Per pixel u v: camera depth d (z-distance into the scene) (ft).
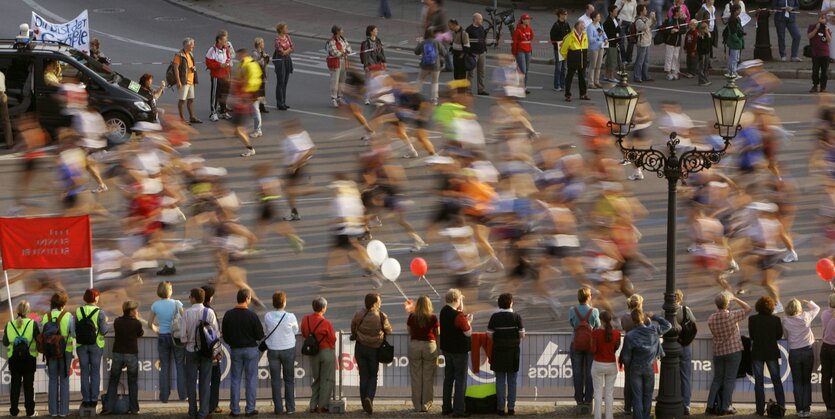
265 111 359.05
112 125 328.70
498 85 369.50
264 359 196.54
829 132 271.08
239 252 243.81
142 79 338.75
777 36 413.80
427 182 300.81
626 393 191.52
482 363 193.57
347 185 250.57
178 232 263.70
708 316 228.43
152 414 192.54
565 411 193.77
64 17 460.55
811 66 389.60
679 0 381.60
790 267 249.75
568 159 254.47
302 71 400.47
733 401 197.77
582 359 192.44
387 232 270.67
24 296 234.58
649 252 258.57
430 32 353.92
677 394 188.75
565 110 355.36
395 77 319.47
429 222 271.28
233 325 189.26
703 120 338.13
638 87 376.48
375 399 198.29
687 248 259.19
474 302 235.40
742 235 239.30
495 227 241.35
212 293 192.03
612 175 249.34
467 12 460.55
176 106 364.17
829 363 188.24
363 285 244.63
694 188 243.60
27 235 208.13
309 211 284.20
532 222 239.91
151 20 459.32
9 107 326.65
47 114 327.47
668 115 280.92
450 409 192.54
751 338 191.83
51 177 304.30
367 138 325.62
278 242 266.77
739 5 371.56
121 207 276.21
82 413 191.21
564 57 362.53
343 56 362.12
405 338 196.54
